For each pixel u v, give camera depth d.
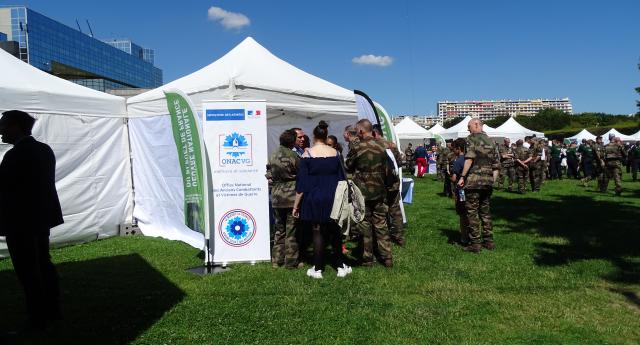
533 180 15.27
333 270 5.80
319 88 7.74
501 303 4.54
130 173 8.90
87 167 8.00
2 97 6.75
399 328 3.95
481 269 5.75
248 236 6.20
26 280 3.89
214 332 3.90
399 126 28.33
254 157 6.16
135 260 6.46
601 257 6.31
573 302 4.56
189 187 6.08
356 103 7.89
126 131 8.83
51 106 7.42
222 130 6.13
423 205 12.09
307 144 7.12
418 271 5.69
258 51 8.14
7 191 3.77
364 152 5.72
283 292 4.94
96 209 8.14
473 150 6.54
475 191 6.61
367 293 4.88
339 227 5.40
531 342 3.66
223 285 5.22
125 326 4.04
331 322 4.09
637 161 19.03
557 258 6.28
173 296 4.84
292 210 5.81
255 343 3.68
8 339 3.78
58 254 6.95
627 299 4.66
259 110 6.16
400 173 7.21
